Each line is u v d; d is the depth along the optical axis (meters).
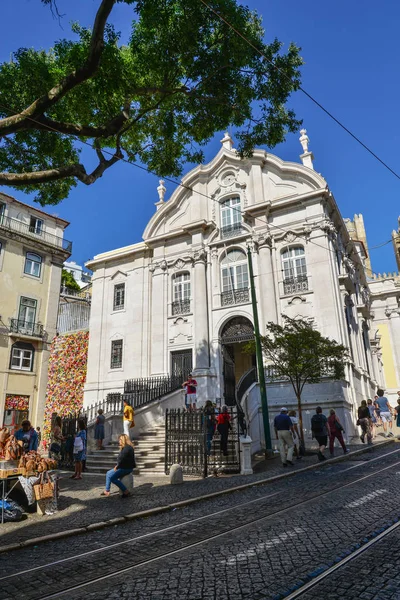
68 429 15.37
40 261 29.88
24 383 27.06
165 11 9.75
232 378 22.52
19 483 8.56
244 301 21.84
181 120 12.62
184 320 23.25
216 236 23.78
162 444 14.82
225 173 24.50
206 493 9.23
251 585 4.08
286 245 21.50
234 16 10.06
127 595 4.04
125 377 23.86
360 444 15.77
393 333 33.72
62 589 4.35
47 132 11.37
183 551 5.27
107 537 6.41
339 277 20.89
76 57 10.55
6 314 27.17
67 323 30.09
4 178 8.57
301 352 14.42
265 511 7.06
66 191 12.59
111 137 12.76
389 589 3.77
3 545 6.12
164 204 25.73
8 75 10.62
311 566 4.43
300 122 11.95
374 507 6.65
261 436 16.05
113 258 26.59
